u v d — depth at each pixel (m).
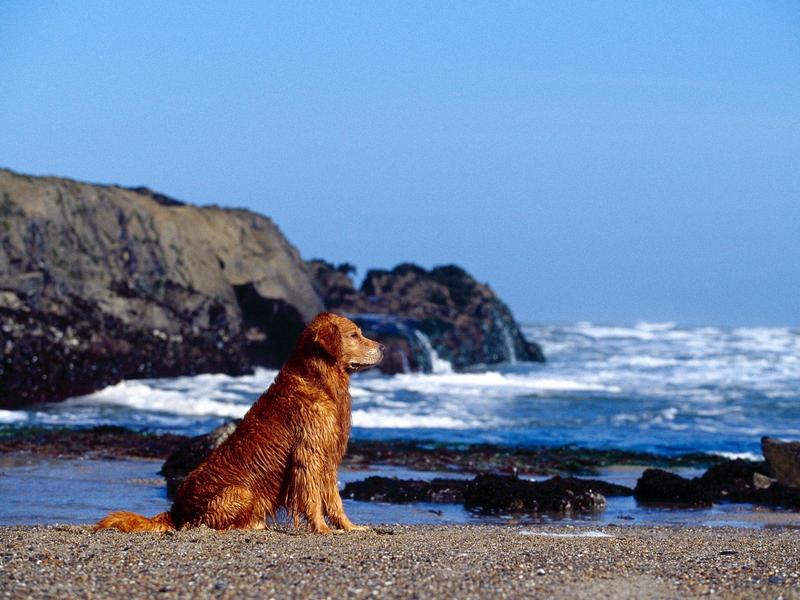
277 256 43.94
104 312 34.44
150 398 32.41
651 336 80.19
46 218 33.16
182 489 10.68
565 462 21.52
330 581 8.01
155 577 8.12
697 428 29.27
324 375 10.66
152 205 39.19
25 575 8.18
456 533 11.50
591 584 8.08
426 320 50.44
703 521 14.90
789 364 55.34
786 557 9.57
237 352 40.03
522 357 57.59
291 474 10.48
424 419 29.22
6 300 31.33
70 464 19.22
